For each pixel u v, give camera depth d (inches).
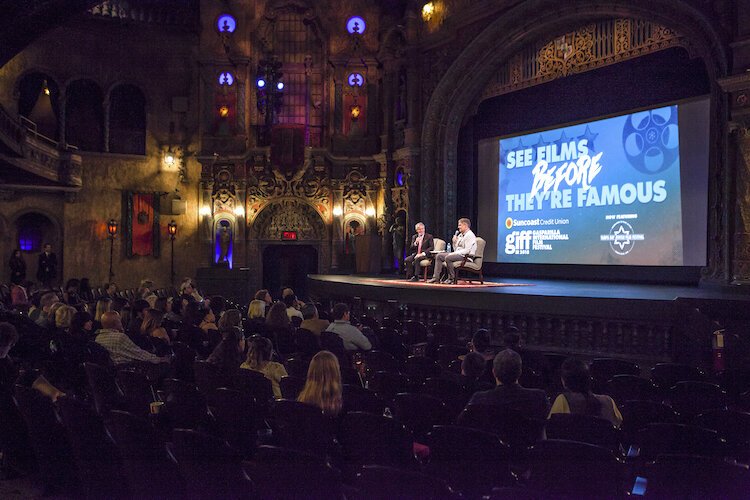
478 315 556.4
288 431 187.9
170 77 1063.6
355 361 329.7
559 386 350.9
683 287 608.7
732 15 580.4
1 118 707.4
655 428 167.2
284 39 1081.4
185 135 1063.6
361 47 1056.2
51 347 316.5
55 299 460.1
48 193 983.0
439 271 689.0
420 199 947.3
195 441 143.4
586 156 739.4
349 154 1060.5
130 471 169.3
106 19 1026.1
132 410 224.4
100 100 1034.7
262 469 132.0
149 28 1052.5
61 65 994.7
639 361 474.0
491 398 202.8
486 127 892.0
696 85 634.8
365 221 1053.8
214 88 1055.6
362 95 1066.1
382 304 657.0
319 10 1061.8
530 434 183.2
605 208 714.8
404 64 976.3
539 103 810.2
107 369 256.1
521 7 782.5
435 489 113.4
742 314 442.9
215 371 259.8
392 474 116.0
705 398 242.5
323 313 530.9
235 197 1054.4
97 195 1018.7
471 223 909.8
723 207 575.5
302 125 1026.7
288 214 1071.0
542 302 510.6
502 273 855.1
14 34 656.4
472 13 853.8
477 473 153.1
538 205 800.3
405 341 479.5
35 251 997.8
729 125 565.6
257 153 1051.9
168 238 1053.8
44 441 210.4
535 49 813.9
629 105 698.8
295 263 1097.4
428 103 932.0
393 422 166.6
